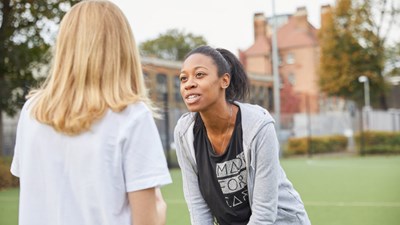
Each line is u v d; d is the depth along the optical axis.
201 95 2.40
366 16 37.41
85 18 1.87
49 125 1.81
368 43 37.66
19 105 14.17
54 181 1.79
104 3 1.92
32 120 1.85
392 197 9.12
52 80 1.85
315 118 29.02
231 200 2.64
